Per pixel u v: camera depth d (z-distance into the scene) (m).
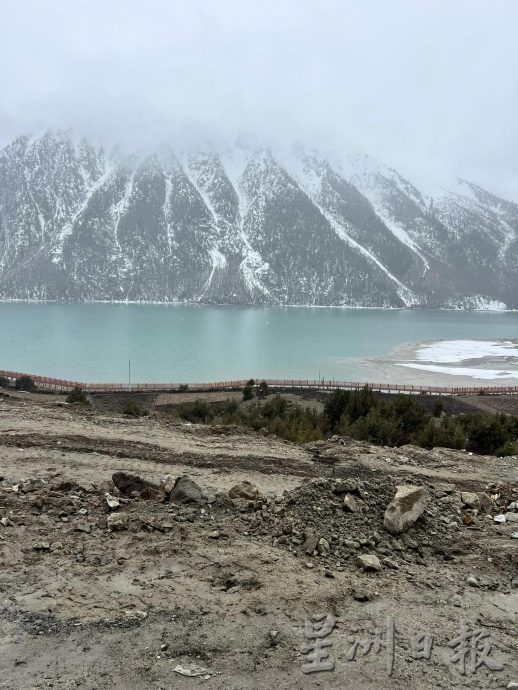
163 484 10.03
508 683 5.54
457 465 14.09
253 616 6.38
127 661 5.45
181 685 5.15
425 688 5.40
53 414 16.62
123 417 17.45
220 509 9.54
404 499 9.24
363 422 26.30
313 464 13.22
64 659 5.43
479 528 9.52
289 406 44.47
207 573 7.30
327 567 7.75
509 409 51.09
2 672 5.18
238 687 5.18
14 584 6.76
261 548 8.15
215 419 28.52
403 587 7.39
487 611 6.96
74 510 8.97
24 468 11.10
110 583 6.92
